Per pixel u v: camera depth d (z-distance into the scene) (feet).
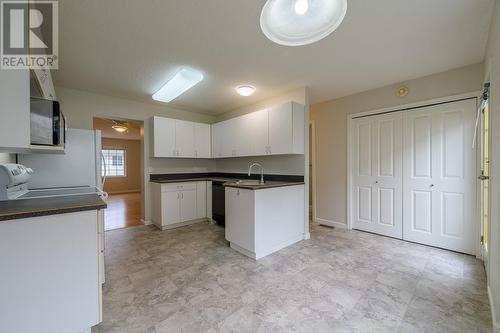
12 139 3.76
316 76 9.41
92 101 11.36
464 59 7.98
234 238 9.16
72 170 8.24
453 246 8.91
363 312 5.31
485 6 5.26
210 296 5.98
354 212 11.99
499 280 4.52
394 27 6.06
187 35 6.41
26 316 3.95
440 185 9.20
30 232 3.96
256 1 5.06
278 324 4.91
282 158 11.76
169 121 13.32
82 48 7.05
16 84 3.79
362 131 11.55
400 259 8.23
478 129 8.25
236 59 7.87
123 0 4.97
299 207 10.29
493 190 5.33
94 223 4.63
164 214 12.19
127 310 5.40
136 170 30.89
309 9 5.15
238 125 12.87
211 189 13.84
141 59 7.82
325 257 8.46
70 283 4.35
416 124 9.79
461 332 4.68
